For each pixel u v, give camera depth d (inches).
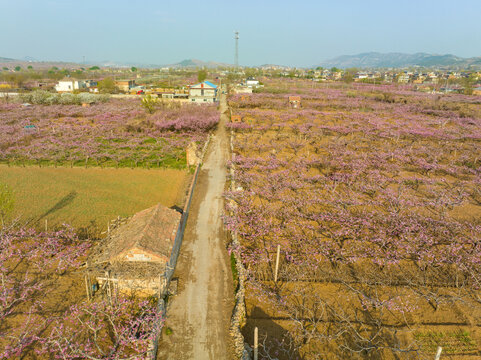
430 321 781.3
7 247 1011.9
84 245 1029.8
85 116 3149.6
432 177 1734.7
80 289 857.5
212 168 1876.2
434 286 901.2
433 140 2425.0
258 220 1216.2
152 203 1387.8
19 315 759.7
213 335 734.5
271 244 1085.1
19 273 905.5
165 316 783.7
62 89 4909.0
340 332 698.8
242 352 669.9
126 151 2105.1
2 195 1090.1
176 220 1030.4
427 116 3417.8
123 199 1416.1
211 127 2827.3
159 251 846.5
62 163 1856.5
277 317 789.2
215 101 4084.6
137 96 4586.6
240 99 4141.2
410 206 1334.9
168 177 1704.0
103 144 2218.3
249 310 808.9
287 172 1688.0
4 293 770.8
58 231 1104.8
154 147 2231.8
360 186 1509.6
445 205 1358.3
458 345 709.9
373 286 890.1
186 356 679.1
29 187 1503.4
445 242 1082.1
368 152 2074.3
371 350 695.7
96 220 1218.0
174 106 3474.4
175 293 862.5
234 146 2256.4
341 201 1323.8
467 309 810.8
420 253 987.3
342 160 1860.2
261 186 1533.0
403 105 3917.3
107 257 846.5
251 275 933.8
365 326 759.1
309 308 815.1
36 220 1199.6
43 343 669.9
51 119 2977.4
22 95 3846.0
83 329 725.9
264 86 5748.0
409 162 1924.2
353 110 3732.8
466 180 1695.4
